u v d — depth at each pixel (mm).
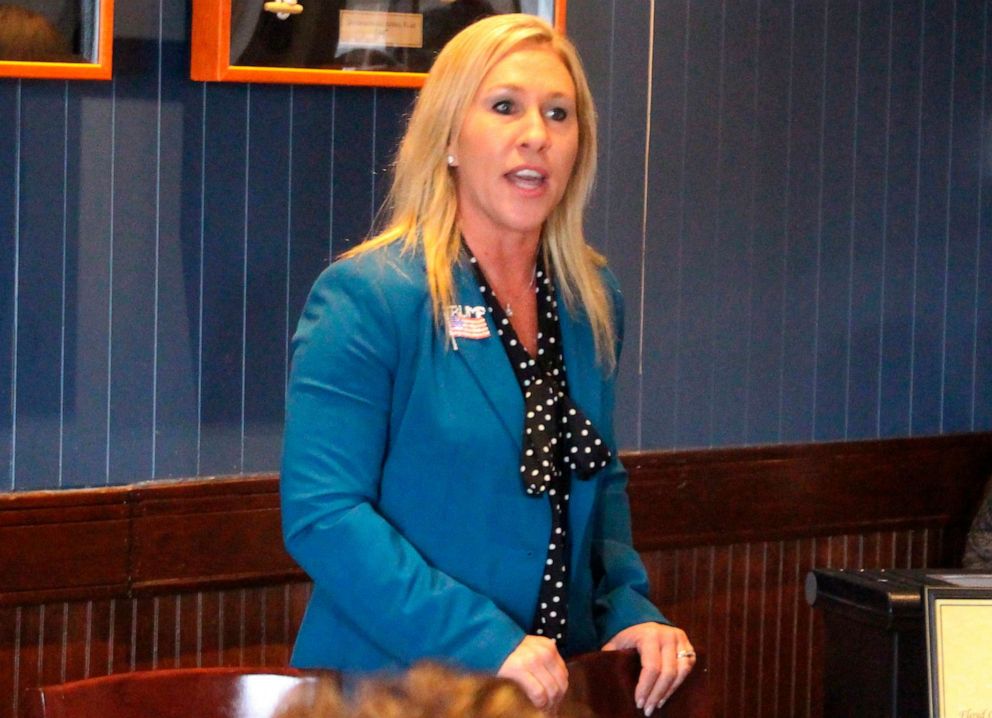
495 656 2707
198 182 4621
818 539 5914
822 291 5816
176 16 4520
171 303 4621
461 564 2895
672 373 5555
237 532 4758
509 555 2914
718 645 5746
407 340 2867
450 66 2979
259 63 4445
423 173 2990
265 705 2594
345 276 2908
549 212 3023
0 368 4391
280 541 4828
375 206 4922
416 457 2885
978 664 2625
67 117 4406
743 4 5539
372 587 2771
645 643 2945
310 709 1098
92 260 4488
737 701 5801
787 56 5645
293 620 4922
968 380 6168
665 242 5492
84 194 4453
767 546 5812
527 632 2938
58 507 4461
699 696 2988
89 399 4527
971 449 6172
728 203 5598
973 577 2939
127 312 4555
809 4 5668
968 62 6012
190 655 4750
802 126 5707
